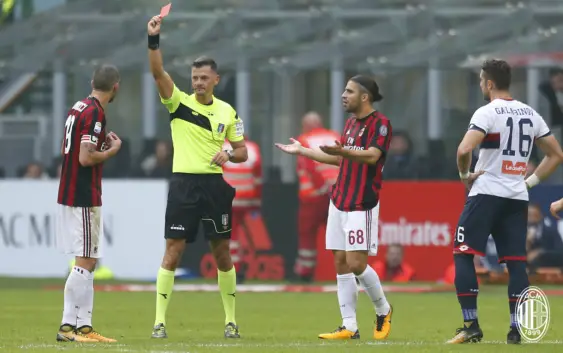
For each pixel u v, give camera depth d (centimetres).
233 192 3753
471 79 7225
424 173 6769
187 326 4281
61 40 7419
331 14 7231
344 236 3731
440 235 6581
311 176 6475
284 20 7262
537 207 6444
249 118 7275
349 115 7238
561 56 7075
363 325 4412
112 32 7388
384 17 7194
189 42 7288
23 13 7475
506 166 3425
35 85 7619
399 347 3297
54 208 6831
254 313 4850
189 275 6794
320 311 4947
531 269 6438
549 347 3306
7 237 6869
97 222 3597
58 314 4734
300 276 6562
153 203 6762
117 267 6800
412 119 7338
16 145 7569
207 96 3728
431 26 7162
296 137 7400
